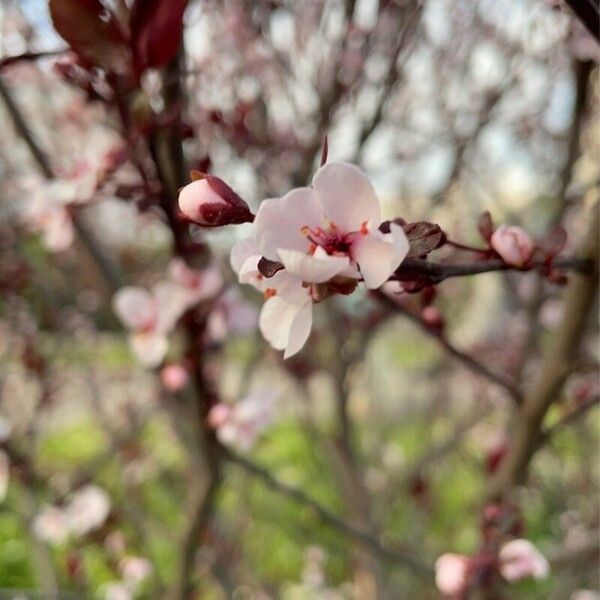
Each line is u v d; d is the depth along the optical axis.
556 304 0.47
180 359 0.27
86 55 0.17
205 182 0.15
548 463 0.71
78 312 0.62
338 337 0.45
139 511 0.53
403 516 0.65
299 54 0.44
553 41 0.41
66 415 1.01
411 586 0.53
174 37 0.17
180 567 0.30
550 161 0.54
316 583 0.62
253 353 0.46
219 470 0.27
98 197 0.23
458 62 0.51
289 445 0.88
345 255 0.14
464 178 0.58
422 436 0.70
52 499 0.42
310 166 0.39
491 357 0.62
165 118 0.18
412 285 0.16
